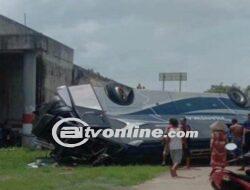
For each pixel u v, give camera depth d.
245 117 28.12
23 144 31.53
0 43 31.95
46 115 25.08
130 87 26.09
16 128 34.88
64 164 24.64
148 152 24.56
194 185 17.73
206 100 27.73
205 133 25.97
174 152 20.06
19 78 35.28
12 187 16.36
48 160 25.09
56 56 36.28
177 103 26.72
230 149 11.43
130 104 25.55
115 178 18.97
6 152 28.75
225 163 14.20
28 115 31.64
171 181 18.72
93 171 21.08
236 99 28.84
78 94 25.25
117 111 24.98
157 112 25.81
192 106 27.02
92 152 24.50
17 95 35.31
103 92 25.39
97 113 24.69
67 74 38.31
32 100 31.94
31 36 31.77
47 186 16.64
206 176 20.30
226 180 10.80
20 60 35.22
